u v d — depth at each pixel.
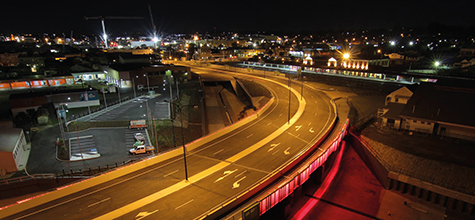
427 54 163.88
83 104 67.94
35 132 52.53
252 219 25.45
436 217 35.75
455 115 51.09
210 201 27.02
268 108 66.50
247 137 46.09
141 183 30.56
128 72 90.31
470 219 35.03
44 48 187.62
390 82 93.75
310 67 127.69
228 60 198.00
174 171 33.56
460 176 39.75
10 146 40.31
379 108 63.75
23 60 123.06
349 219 35.72
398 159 44.69
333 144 40.78
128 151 46.56
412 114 54.31
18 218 24.12
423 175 41.06
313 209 37.38
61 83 91.00
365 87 89.12
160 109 67.12
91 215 24.73
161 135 54.16
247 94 92.88
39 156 43.84
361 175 45.53
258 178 31.66
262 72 127.06
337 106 69.25
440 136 51.38
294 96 80.12
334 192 41.09
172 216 24.72
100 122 57.09
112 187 29.64
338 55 151.12
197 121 67.62
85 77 99.12
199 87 98.00
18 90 81.62
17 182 35.03
